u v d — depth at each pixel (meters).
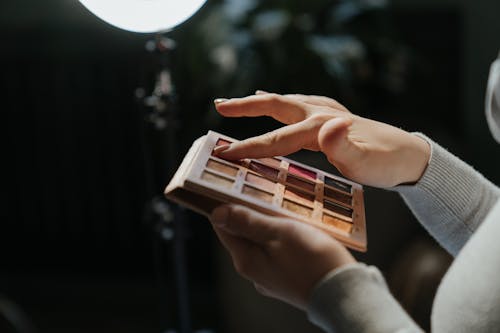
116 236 2.59
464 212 0.60
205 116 2.08
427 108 2.35
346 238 0.51
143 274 2.61
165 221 1.25
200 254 2.54
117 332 2.33
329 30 2.02
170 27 0.97
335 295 0.43
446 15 2.33
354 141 0.55
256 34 1.93
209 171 0.53
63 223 2.59
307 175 0.60
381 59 2.07
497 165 2.39
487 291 0.43
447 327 0.44
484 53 2.33
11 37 2.42
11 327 1.60
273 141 0.56
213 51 1.92
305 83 1.95
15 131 2.49
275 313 1.98
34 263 2.65
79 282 2.61
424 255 1.78
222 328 2.28
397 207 1.95
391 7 2.33
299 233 0.46
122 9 0.92
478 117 2.37
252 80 1.92
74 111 2.46
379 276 0.45
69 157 2.51
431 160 0.58
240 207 0.47
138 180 2.51
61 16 2.39
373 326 0.42
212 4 2.14
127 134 2.46
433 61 2.35
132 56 2.38
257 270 0.47
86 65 2.41
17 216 2.59
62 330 2.34
